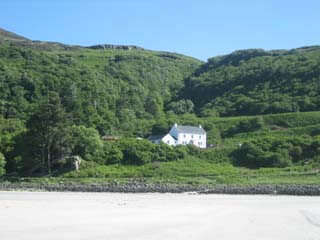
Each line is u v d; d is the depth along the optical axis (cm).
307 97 17975
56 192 8700
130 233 3219
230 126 16062
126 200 6625
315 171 10462
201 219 4150
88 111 15088
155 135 14800
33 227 3422
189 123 16175
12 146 11762
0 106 16025
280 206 5878
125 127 15838
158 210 4994
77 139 11612
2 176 10750
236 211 5041
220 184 9281
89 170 10844
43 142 11225
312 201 6919
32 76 18512
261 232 3369
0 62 19575
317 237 3166
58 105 11619
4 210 4628
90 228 3428
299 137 12912
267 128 15400
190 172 10875
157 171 10938
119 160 11594
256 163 11669
